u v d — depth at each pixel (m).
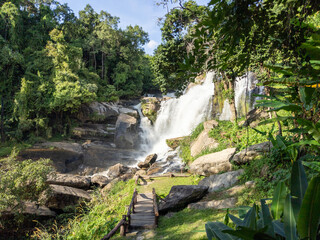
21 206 11.08
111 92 41.50
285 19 1.97
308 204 1.16
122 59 52.19
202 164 12.07
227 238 1.65
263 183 6.93
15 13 37.91
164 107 32.69
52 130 32.44
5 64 33.34
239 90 19.31
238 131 14.09
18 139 29.20
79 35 52.75
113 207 10.33
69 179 16.47
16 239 11.38
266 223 1.51
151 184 13.22
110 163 23.61
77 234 7.99
